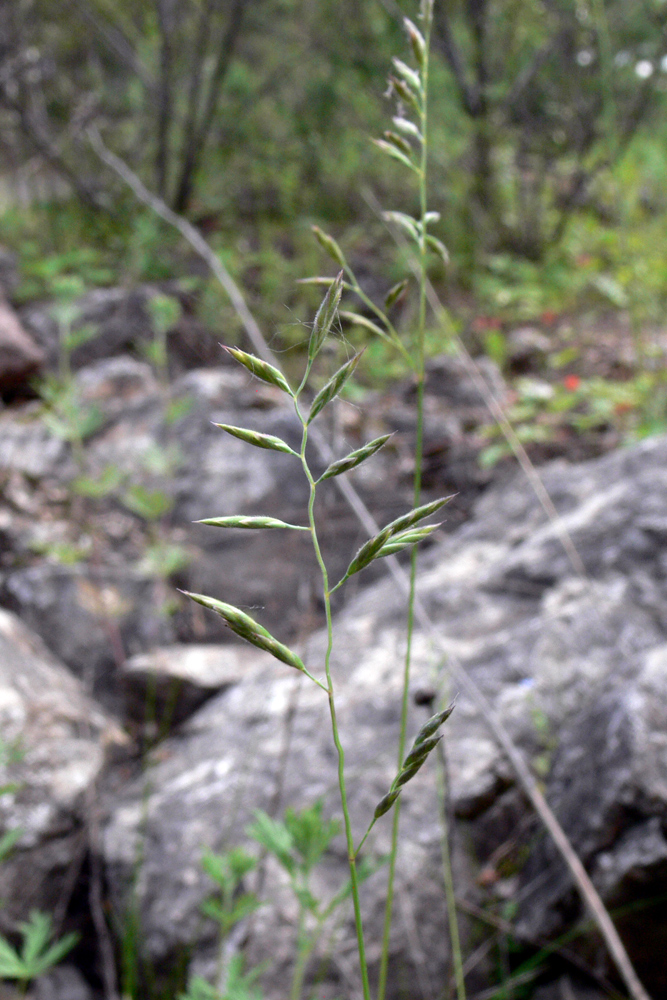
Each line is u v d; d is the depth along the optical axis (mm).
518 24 5914
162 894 1613
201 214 6074
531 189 6133
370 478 2947
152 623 2479
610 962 1348
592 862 1376
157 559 2383
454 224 5617
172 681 2182
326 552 2668
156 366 3912
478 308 4629
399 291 950
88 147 6008
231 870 1277
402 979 1445
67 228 5469
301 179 6336
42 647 2355
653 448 2352
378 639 2098
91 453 3121
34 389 3764
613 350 3881
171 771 1915
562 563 2082
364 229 5656
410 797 1628
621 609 1896
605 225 5953
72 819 1790
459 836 1570
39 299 4629
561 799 1527
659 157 6312
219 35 6395
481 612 2062
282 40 6508
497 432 3033
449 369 3623
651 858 1298
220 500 2836
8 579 2594
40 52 6191
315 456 2912
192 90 5703
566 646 1826
